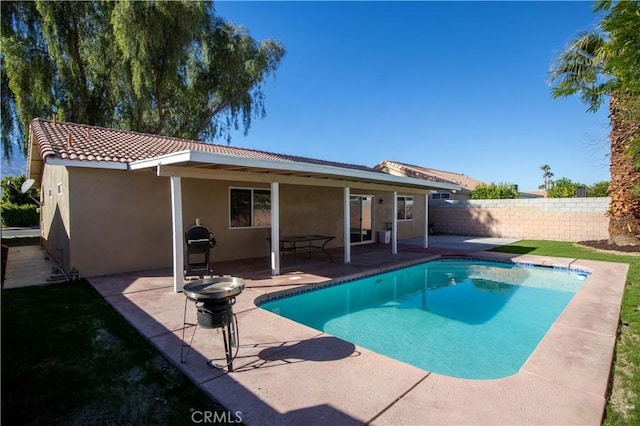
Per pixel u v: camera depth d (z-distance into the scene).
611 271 8.91
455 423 2.71
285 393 3.17
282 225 12.20
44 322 5.16
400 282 9.56
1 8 15.48
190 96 21.17
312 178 9.38
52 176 11.36
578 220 16.23
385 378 3.44
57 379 3.52
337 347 4.21
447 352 5.02
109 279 7.87
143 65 17.06
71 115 17.78
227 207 10.54
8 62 15.23
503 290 8.67
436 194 26.50
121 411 3.00
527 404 2.97
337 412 2.87
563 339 4.43
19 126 16.77
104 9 17.16
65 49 16.86
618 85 3.67
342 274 8.63
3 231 20.58
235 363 3.77
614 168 12.84
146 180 8.95
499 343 5.34
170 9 16.98
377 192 16.52
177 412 2.97
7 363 3.87
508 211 18.50
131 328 4.96
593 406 2.95
